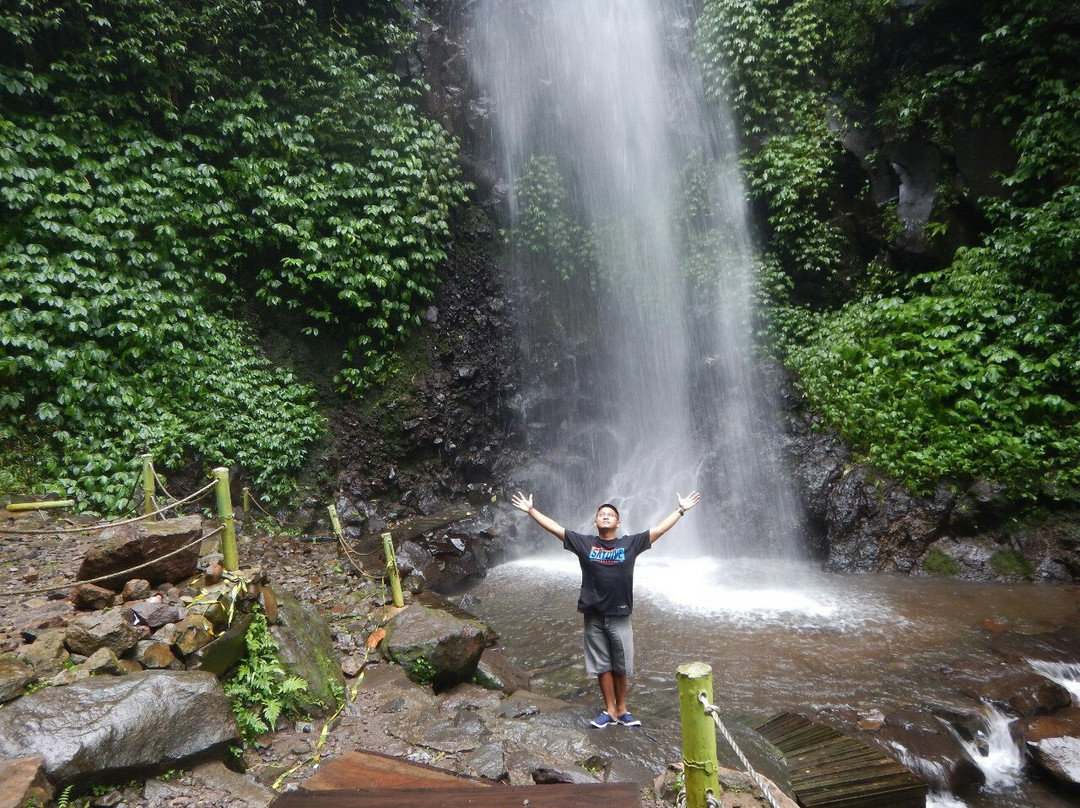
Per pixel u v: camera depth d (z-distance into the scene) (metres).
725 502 11.04
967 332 10.12
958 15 10.83
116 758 3.17
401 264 11.14
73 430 8.41
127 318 9.02
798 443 10.78
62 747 3.06
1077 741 4.86
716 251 12.69
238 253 10.26
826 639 6.94
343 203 11.02
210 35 10.42
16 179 8.65
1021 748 5.07
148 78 9.95
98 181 9.30
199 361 9.71
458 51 13.45
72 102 9.26
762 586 8.86
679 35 13.34
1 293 8.09
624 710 4.95
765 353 11.95
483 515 11.15
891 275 12.07
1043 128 9.87
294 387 10.54
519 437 12.62
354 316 11.38
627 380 13.03
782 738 4.84
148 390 8.99
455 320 12.41
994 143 10.69
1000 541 9.05
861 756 4.49
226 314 10.41
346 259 10.87
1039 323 9.60
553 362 13.06
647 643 6.96
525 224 13.31
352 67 11.33
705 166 12.98
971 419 9.73
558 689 5.96
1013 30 10.22
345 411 11.16
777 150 12.32
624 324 13.13
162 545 4.72
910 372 10.34
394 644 5.49
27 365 8.06
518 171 13.54
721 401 11.98
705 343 12.49
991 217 10.44
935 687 5.84
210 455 9.23
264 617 4.82
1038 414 9.44
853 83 12.14
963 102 10.88
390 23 12.06
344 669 5.30
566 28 13.96
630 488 12.41
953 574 9.03
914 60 11.28
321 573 7.61
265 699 4.36
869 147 11.98
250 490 9.65
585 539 4.95
